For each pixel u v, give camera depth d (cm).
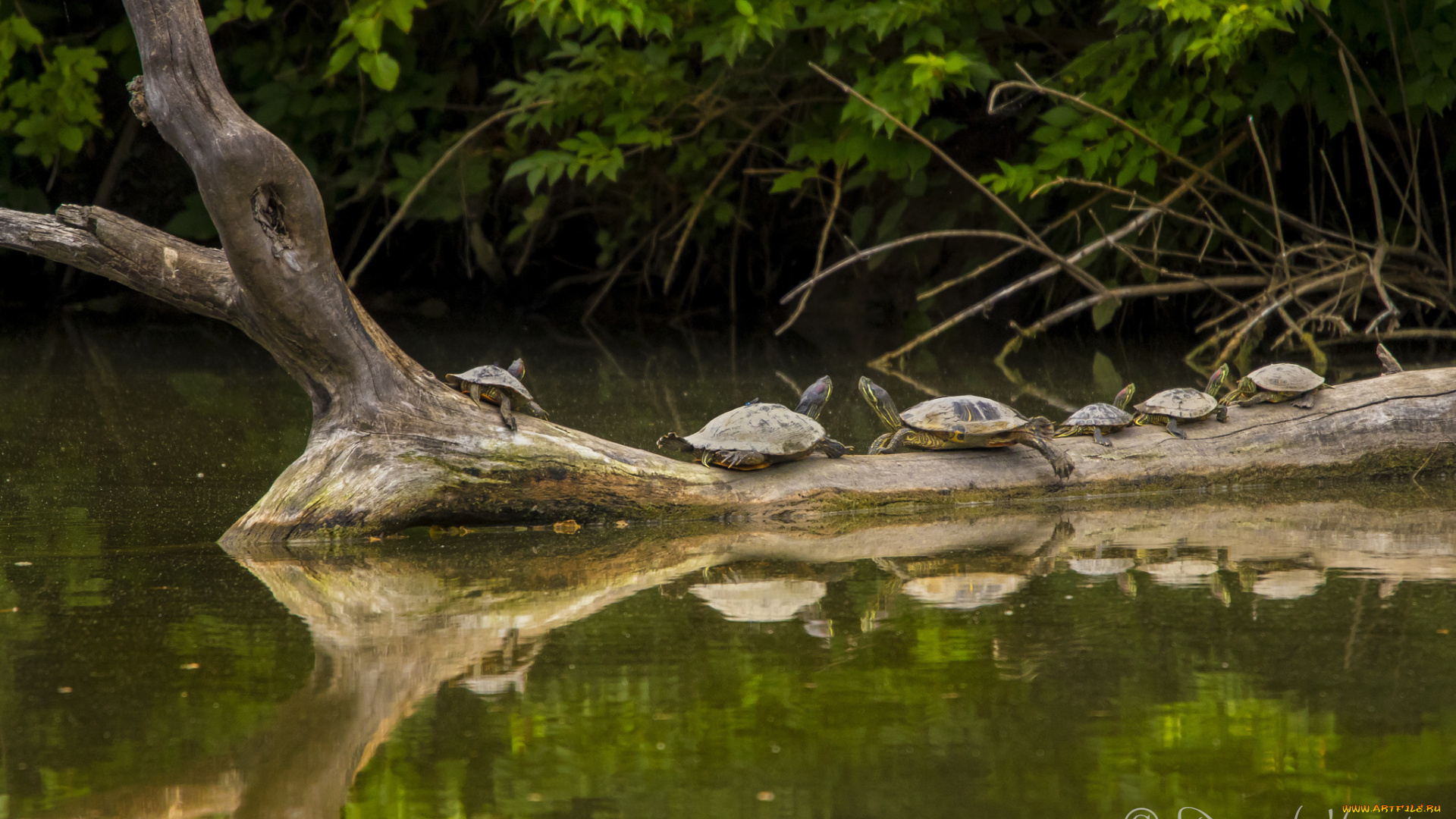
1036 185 2791
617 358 3114
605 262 4181
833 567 1130
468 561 1184
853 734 673
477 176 3719
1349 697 723
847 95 3250
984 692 739
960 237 3650
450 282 4422
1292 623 884
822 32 3234
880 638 863
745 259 4344
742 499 1428
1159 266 3400
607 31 3120
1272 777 612
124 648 853
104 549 1238
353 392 1338
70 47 3747
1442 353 2891
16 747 662
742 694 741
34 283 4128
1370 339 3112
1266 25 2419
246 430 2009
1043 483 1531
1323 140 3391
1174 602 958
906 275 3803
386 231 3138
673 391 2462
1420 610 918
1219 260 2988
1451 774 611
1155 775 614
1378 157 2938
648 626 905
